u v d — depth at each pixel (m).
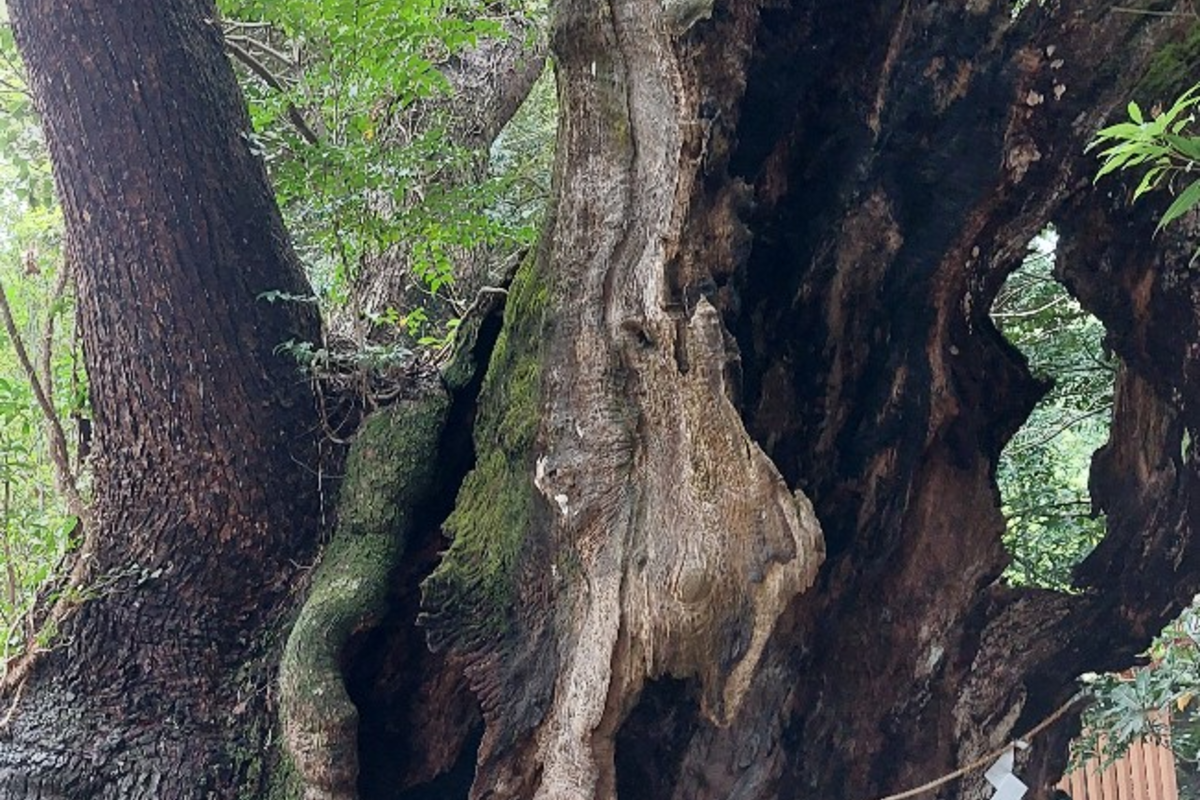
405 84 4.92
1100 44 2.97
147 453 3.87
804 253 3.29
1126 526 3.86
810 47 3.03
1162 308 3.46
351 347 4.43
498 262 5.83
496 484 3.33
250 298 3.94
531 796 3.11
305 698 3.29
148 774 3.67
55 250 6.07
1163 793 6.80
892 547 3.54
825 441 3.42
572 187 2.96
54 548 4.65
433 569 3.64
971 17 3.00
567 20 2.86
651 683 3.15
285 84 5.49
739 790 3.36
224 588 3.89
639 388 2.87
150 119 3.79
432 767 3.61
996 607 3.82
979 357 3.54
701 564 2.73
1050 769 3.97
